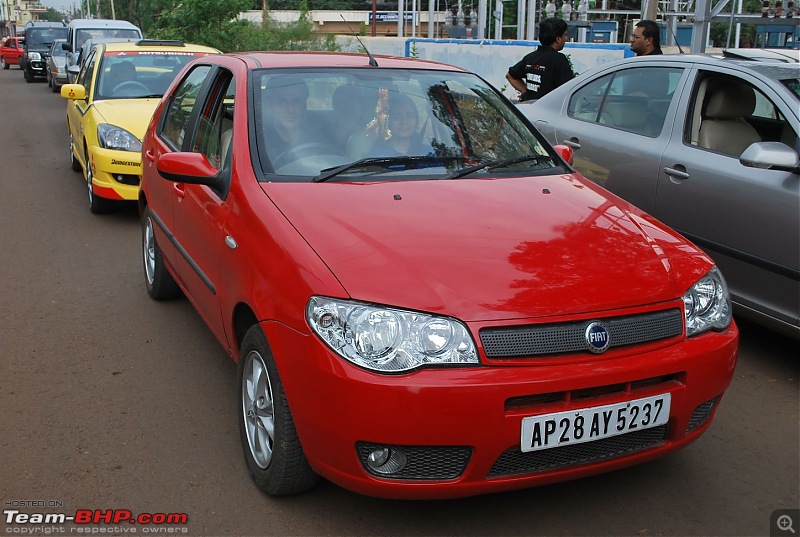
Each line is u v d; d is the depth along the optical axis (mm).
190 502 3102
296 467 2939
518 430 2600
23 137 13781
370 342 2600
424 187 3479
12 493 3160
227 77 4254
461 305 2645
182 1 19344
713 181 4664
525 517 3033
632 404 2734
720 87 5016
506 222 3160
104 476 3287
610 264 2943
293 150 3631
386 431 2566
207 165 3701
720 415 3916
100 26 17875
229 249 3389
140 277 6016
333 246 2883
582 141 5781
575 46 13391
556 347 2652
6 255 6613
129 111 7863
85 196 8922
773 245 4285
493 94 4461
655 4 10727
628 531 2959
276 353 2830
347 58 4348
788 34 12242
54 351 4598
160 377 4266
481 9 18250
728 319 3113
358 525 2969
